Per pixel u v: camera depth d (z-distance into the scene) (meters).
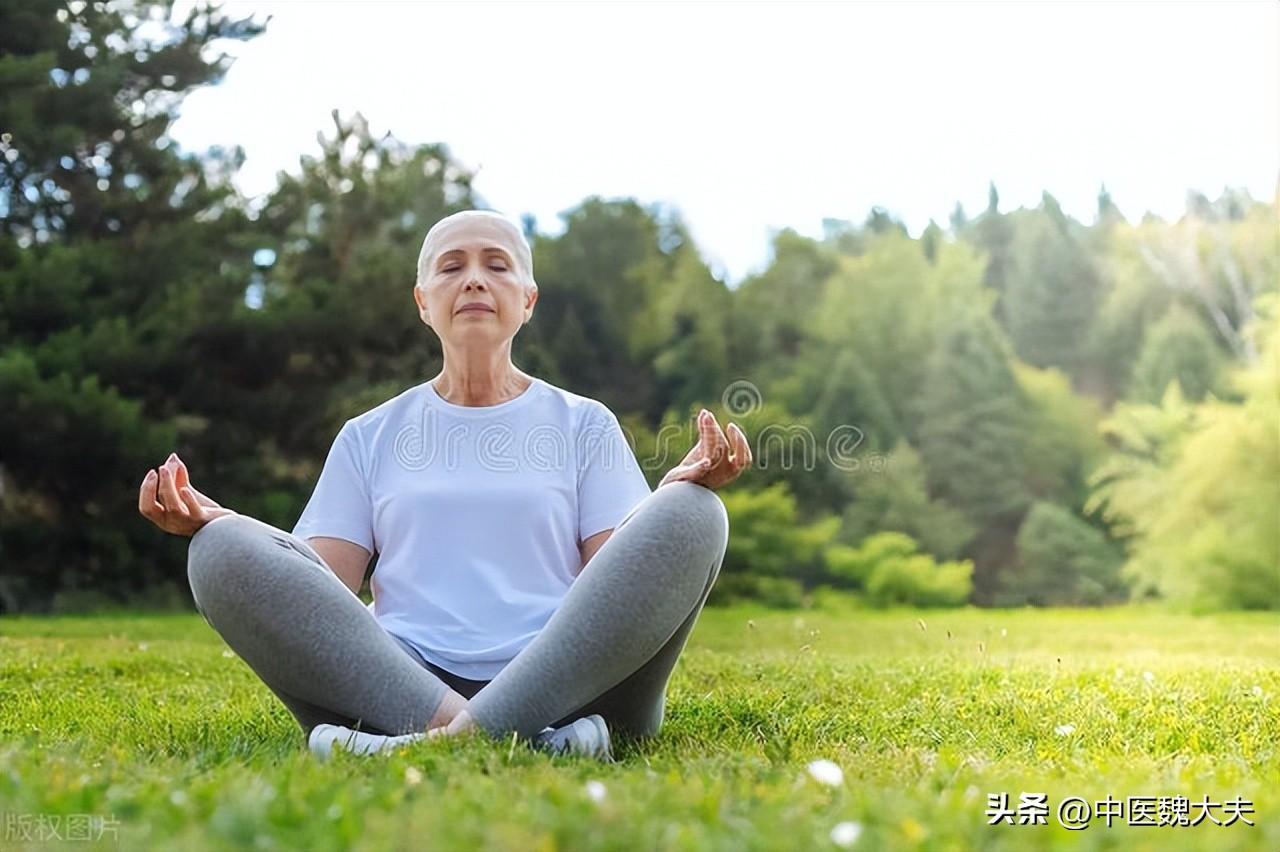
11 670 5.89
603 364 22.02
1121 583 21.39
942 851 2.01
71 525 16.59
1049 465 22.34
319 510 3.51
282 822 2.13
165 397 16.89
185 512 3.12
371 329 17.27
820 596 20.53
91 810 2.27
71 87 16.62
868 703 4.48
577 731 3.06
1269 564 20.47
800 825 2.13
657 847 1.98
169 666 6.18
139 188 17.30
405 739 2.95
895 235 23.55
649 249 22.69
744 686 5.03
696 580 3.08
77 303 16.31
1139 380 22.78
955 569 20.80
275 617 3.05
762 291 22.95
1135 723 3.94
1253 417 20.88
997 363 22.38
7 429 15.45
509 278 3.53
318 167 18.55
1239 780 2.77
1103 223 23.92
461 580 3.36
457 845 1.98
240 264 17.91
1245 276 23.03
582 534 3.47
